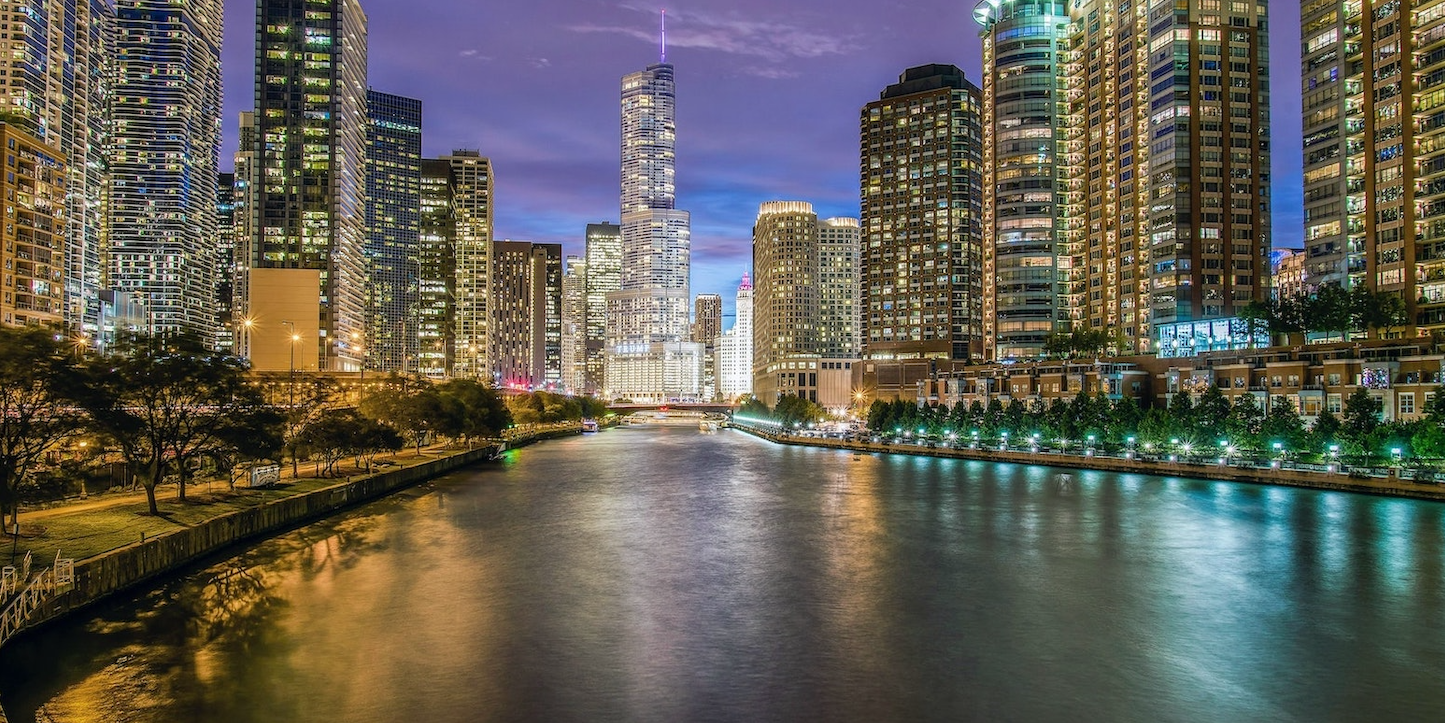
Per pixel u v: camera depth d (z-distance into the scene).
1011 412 181.62
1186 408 145.62
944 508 108.06
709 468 170.25
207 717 42.97
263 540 85.50
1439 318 159.25
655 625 58.31
